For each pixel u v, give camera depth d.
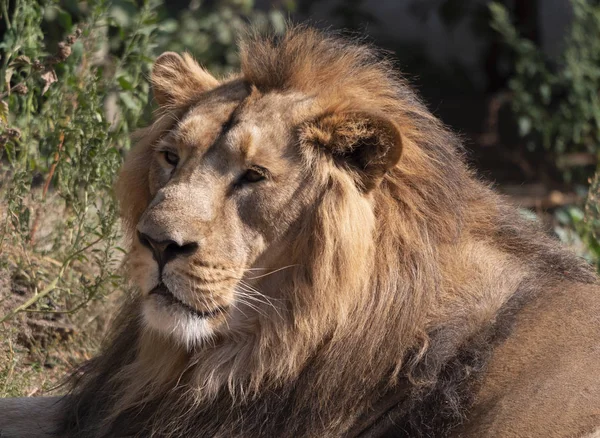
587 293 8.10
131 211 8.52
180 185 7.57
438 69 31.42
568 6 32.03
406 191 7.81
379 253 7.72
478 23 30.11
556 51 31.27
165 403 7.95
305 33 8.41
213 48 20.94
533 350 7.64
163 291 7.50
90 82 11.28
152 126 8.50
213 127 7.82
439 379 7.65
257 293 7.66
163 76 8.70
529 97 22.08
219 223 7.52
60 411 8.79
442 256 7.94
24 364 10.13
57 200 11.48
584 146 21.86
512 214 8.73
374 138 7.64
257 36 8.70
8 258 10.45
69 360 10.41
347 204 7.61
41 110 11.67
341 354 7.63
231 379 7.73
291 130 7.76
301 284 7.66
